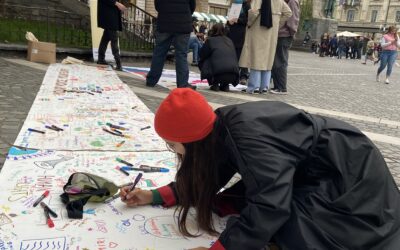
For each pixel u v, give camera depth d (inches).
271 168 65.4
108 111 178.5
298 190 75.5
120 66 336.8
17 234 81.0
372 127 217.8
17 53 338.6
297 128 72.8
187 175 78.9
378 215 70.4
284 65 301.9
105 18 327.3
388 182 74.2
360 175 71.3
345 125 77.7
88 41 415.5
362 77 543.5
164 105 71.8
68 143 131.8
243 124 70.1
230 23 320.5
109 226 86.9
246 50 283.3
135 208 94.9
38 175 106.6
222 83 283.6
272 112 72.9
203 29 861.8
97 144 133.6
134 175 112.3
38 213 89.0
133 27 490.0
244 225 65.5
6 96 192.2
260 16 273.3
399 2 2615.7
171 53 469.4
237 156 68.6
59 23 469.7
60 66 309.6
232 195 95.0
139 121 166.7
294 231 69.7
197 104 70.7
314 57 1156.5
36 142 129.4
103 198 95.4
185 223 87.8
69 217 88.2
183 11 248.2
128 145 135.5
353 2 2805.1
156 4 252.2
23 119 157.3
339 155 72.1
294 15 291.3
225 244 66.4
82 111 174.4
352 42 1358.3
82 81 249.3
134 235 84.7
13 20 449.7
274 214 63.8
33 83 229.8
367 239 69.2
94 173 110.7
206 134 72.1
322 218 70.0
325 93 333.7
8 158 115.1
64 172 109.8
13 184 100.4
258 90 298.7
